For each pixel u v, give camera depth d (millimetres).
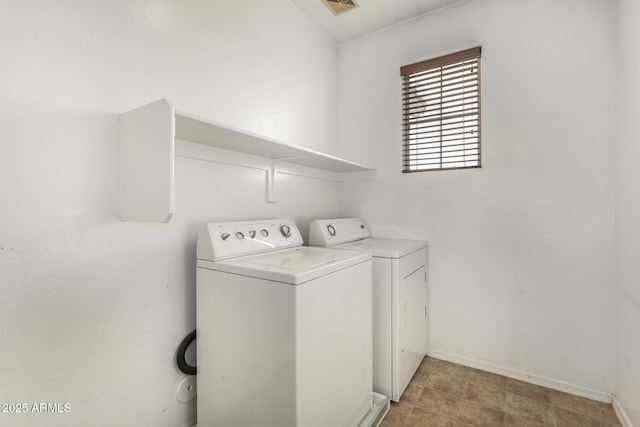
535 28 1853
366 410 1506
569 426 1482
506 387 1817
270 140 1405
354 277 1416
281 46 2021
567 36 1761
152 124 1046
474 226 2045
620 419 1508
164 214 993
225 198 1614
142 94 1251
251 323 1166
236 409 1227
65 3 1027
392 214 2381
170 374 1365
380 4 2141
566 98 1761
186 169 1423
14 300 925
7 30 904
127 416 1211
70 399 1051
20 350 940
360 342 1458
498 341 1969
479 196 2027
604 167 1663
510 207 1925
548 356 1819
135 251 1233
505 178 1939
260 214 1838
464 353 2082
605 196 1662
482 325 2020
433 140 2246
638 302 1319
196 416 1476
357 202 2553
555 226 1795
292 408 1045
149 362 1286
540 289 1840
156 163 1027
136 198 1109
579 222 1729
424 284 2127
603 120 1666
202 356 1358
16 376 933
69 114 1038
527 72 1873
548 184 1812
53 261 1005
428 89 2217
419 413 1595
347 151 2623
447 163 2160
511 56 1923
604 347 1670
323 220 2035
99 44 1118
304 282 1076
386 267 1707
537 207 1845
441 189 2168
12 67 915
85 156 1080
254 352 1157
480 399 1703
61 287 1024
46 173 987
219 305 1280
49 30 991
